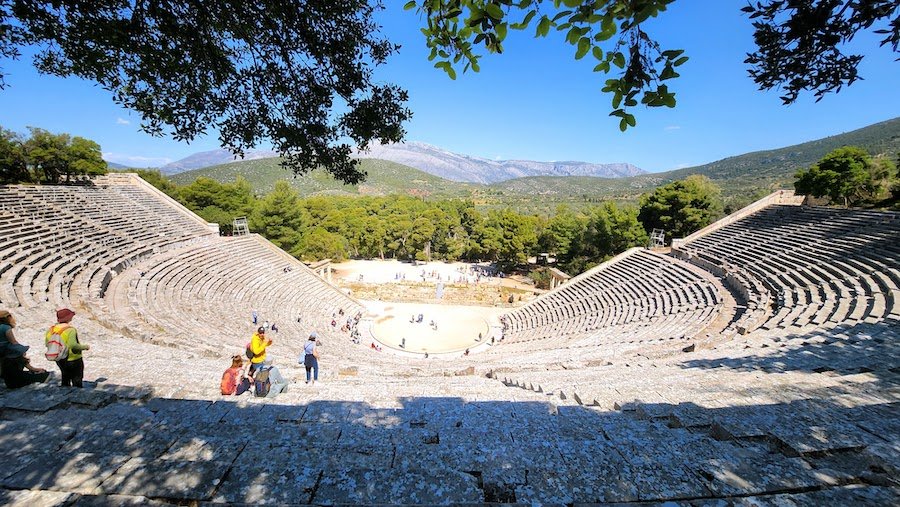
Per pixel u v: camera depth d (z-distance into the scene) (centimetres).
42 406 648
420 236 7500
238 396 878
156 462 398
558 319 3691
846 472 393
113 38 627
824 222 3438
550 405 787
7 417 641
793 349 1259
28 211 2884
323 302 4103
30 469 375
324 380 1248
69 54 670
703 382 912
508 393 948
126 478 370
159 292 2580
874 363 1020
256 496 353
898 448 430
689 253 3888
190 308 2562
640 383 938
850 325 1616
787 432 504
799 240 3284
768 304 2400
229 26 693
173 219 4162
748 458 426
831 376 925
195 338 1888
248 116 798
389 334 3791
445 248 8012
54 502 316
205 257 3522
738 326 2050
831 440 474
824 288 2292
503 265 7044
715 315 2448
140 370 1043
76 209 3309
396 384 1137
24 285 1925
